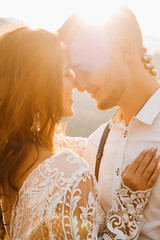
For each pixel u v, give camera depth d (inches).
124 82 67.1
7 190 52.2
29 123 51.6
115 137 72.4
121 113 72.7
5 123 51.8
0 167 51.6
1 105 51.7
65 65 56.7
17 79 50.1
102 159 73.6
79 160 49.4
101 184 72.6
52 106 51.8
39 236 45.2
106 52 66.4
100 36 66.1
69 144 74.0
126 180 61.1
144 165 60.3
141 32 69.5
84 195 46.7
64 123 59.5
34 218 44.8
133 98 67.9
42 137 53.2
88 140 81.2
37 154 50.8
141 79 66.5
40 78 49.9
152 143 64.9
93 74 67.6
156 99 65.5
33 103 50.8
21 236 47.0
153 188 61.4
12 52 50.7
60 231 43.8
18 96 50.3
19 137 51.7
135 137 67.3
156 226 62.1
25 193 47.8
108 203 71.0
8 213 54.8
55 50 50.6
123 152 68.1
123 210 60.9
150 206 62.2
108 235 61.4
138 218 61.2
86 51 66.5
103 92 69.5
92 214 47.3
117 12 67.7
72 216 44.4
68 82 58.3
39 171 47.9
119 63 66.6
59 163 48.0
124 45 65.6
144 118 65.2
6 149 52.1
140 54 67.8
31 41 50.0
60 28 69.4
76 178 46.2
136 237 61.5
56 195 44.6
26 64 49.7
